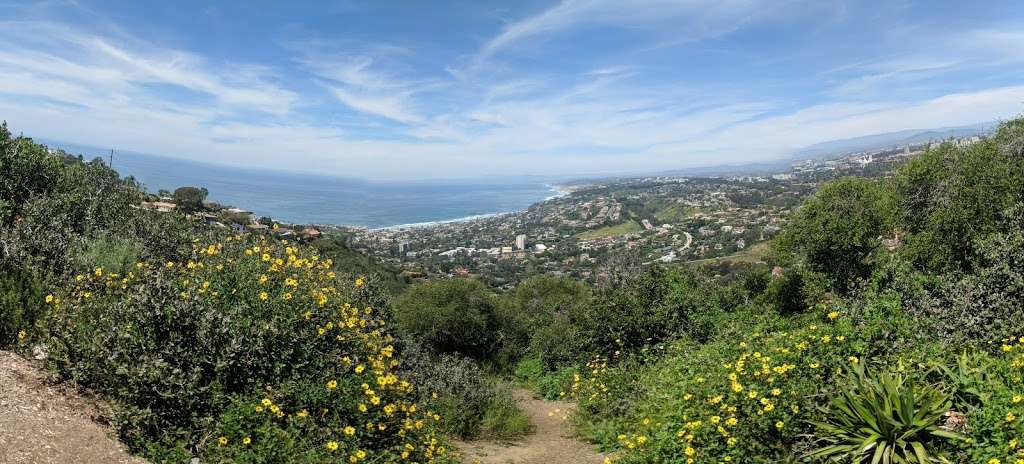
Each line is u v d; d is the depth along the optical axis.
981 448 3.92
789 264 14.92
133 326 4.40
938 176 14.41
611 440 7.02
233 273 5.40
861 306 7.40
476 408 8.48
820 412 4.97
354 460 4.27
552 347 15.77
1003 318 6.26
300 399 4.56
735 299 13.98
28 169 8.52
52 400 4.16
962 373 4.71
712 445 5.00
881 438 4.43
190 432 4.11
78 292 5.32
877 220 14.27
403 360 8.31
